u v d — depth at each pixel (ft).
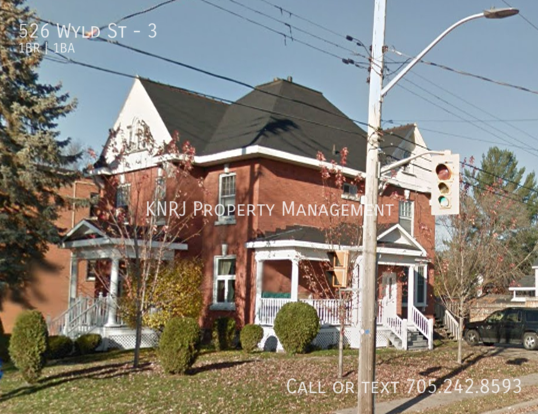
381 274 79.92
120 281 70.38
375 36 39.42
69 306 76.69
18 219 71.51
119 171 79.20
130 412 37.45
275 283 74.23
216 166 78.74
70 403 40.06
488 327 87.66
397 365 60.54
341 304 51.67
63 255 94.84
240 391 42.98
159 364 53.67
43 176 69.10
